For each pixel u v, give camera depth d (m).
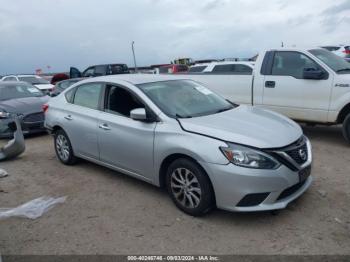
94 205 4.22
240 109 4.64
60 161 6.08
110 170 5.50
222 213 3.83
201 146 3.56
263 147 3.39
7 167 5.99
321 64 6.28
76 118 5.27
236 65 11.47
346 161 5.39
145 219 3.80
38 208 4.20
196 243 3.29
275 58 6.93
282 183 3.41
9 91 9.39
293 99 6.62
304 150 3.77
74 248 3.30
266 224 3.56
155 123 4.07
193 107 4.44
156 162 4.05
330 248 3.10
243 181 3.33
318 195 4.17
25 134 8.48
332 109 6.14
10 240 3.51
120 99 4.65
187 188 3.76
